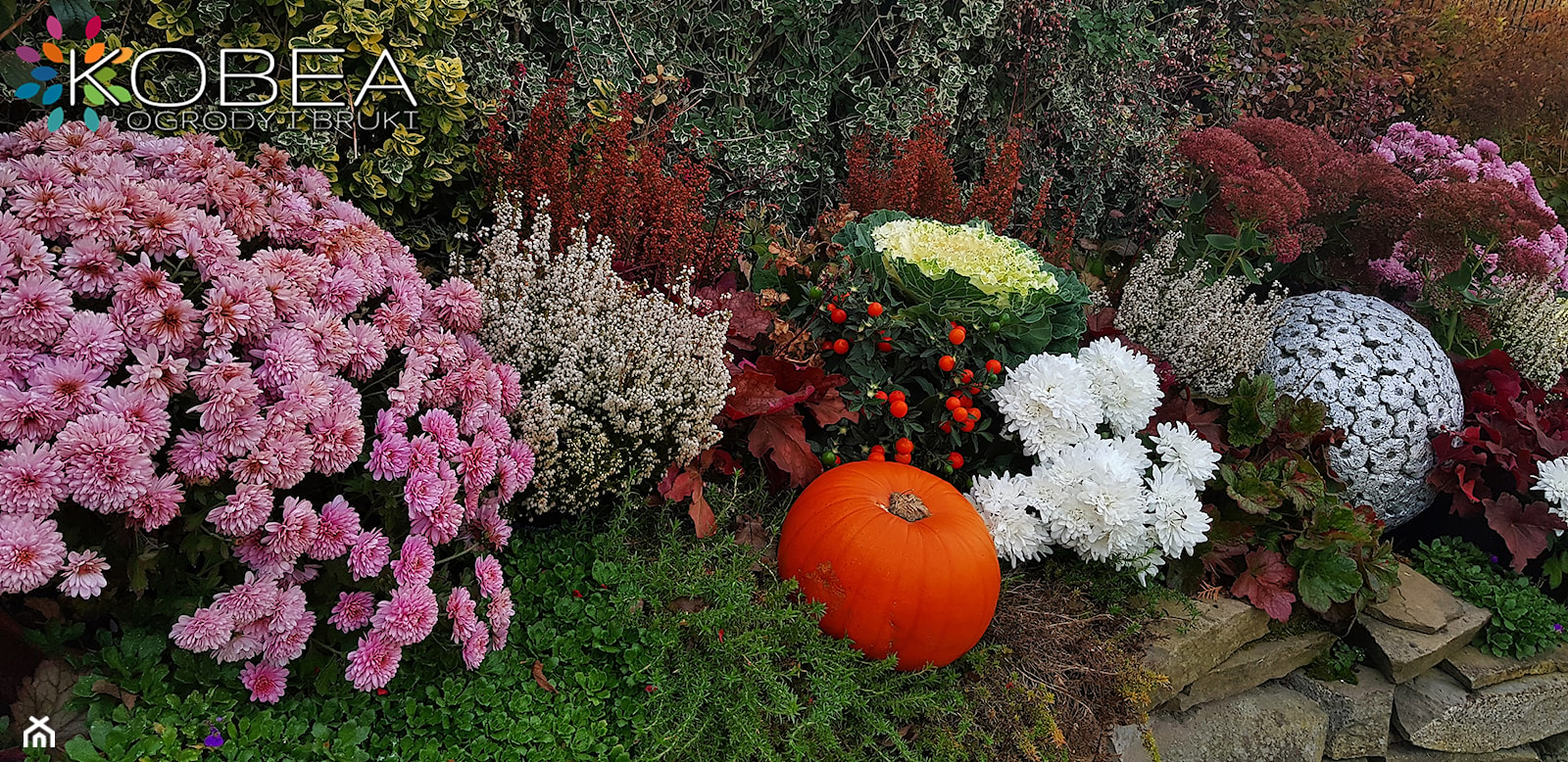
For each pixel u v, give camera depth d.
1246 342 3.41
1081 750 2.37
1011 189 3.74
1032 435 2.76
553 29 3.51
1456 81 6.26
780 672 2.15
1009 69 4.39
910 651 2.31
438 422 1.91
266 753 1.72
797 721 2.11
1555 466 3.42
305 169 2.20
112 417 1.52
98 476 1.50
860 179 3.63
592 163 3.03
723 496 2.59
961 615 2.28
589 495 2.37
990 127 4.51
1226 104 5.33
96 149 1.93
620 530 2.34
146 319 1.60
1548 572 3.50
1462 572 3.50
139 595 1.70
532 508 2.43
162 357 1.67
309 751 1.73
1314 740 2.93
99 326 1.58
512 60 3.24
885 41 4.04
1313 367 3.59
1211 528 2.95
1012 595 2.71
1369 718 3.04
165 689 1.75
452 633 1.95
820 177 4.13
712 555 2.36
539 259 2.60
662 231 2.96
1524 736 3.27
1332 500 3.08
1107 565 2.82
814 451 2.83
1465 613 3.29
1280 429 3.29
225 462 1.64
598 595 2.24
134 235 1.70
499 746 1.87
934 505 2.45
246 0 2.61
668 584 2.26
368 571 1.77
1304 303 3.93
